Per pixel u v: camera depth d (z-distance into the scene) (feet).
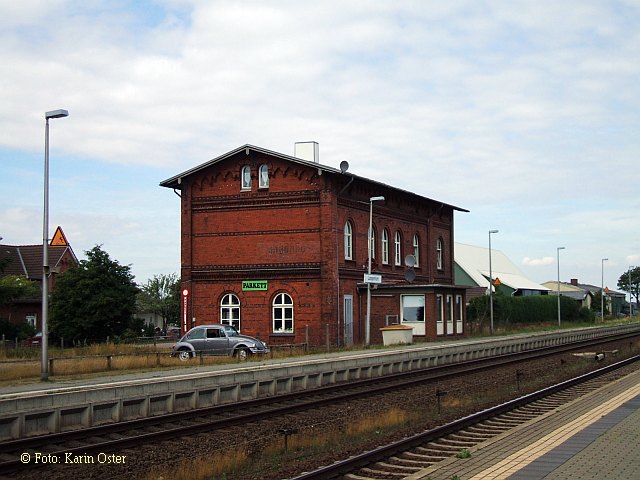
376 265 157.28
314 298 139.85
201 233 148.77
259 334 143.33
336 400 69.62
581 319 286.87
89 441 49.42
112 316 151.02
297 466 42.45
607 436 42.80
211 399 65.87
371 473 38.91
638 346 145.07
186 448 47.96
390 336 138.00
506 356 124.36
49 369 84.17
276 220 143.33
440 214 189.67
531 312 248.11
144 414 58.95
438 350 111.86
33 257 237.25
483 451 41.11
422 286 150.30
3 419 48.80
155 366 94.68
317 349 125.29
